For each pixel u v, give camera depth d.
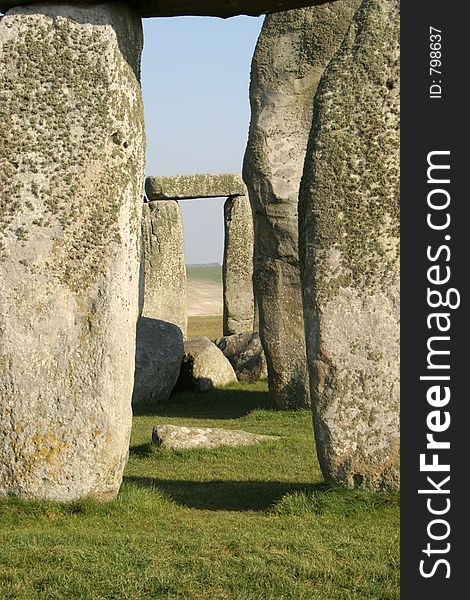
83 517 7.68
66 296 7.83
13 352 7.82
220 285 62.94
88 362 7.80
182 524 7.58
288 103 14.59
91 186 7.85
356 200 7.91
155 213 23.25
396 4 8.01
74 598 6.14
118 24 7.97
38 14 7.91
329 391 7.90
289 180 14.47
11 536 7.13
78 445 7.79
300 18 14.59
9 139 7.86
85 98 7.86
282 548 6.81
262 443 10.98
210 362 16.73
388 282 7.87
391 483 7.83
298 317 14.47
